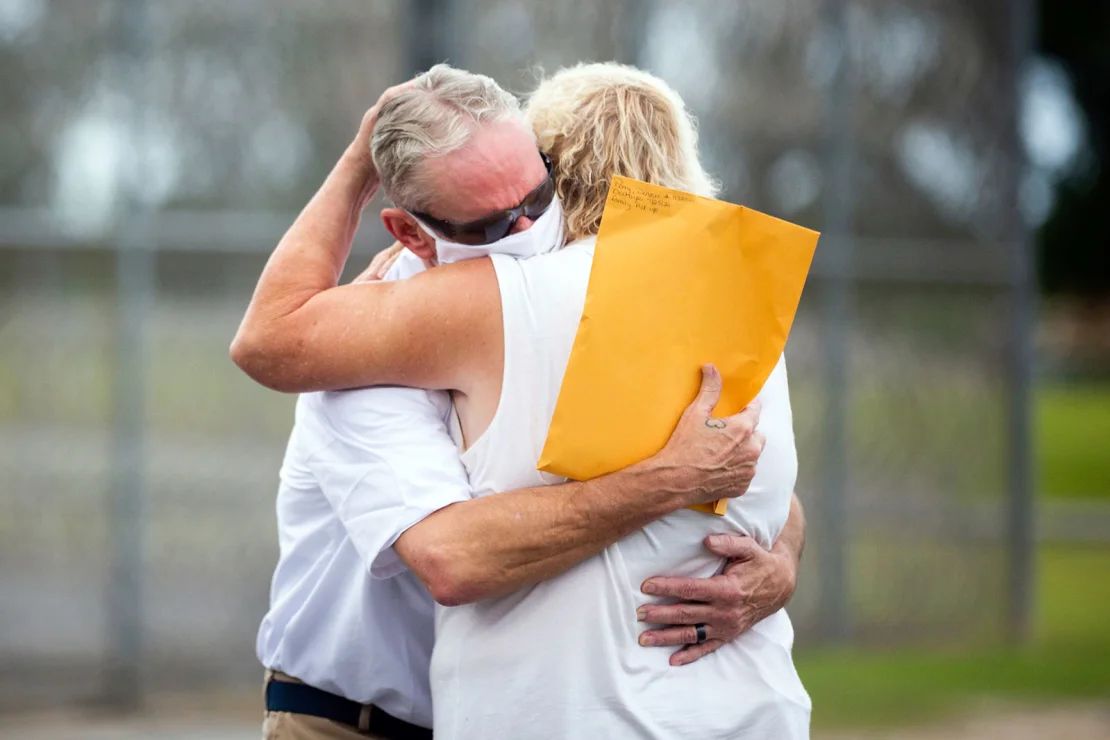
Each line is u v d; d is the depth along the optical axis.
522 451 7.69
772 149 23.03
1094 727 20.34
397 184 7.68
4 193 20.73
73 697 20.55
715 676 7.96
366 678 8.60
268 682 9.06
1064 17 94.56
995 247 24.31
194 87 20.88
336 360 7.82
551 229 7.95
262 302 8.05
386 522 7.74
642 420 7.63
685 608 7.81
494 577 7.52
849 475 23.33
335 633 8.60
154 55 20.73
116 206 20.72
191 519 20.92
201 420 20.95
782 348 7.90
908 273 23.80
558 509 7.52
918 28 23.81
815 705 20.95
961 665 23.20
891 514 23.69
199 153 20.92
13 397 20.77
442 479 7.74
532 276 7.72
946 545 24.03
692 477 7.61
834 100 23.30
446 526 7.61
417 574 7.68
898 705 21.05
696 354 7.76
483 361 7.72
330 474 8.05
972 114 24.22
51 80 20.64
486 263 7.77
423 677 8.70
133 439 20.66
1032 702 21.45
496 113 7.68
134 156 20.70
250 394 21.11
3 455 20.78
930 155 23.98
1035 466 25.08
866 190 23.53
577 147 8.16
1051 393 102.44
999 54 24.42
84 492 20.70
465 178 7.54
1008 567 24.39
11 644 20.59
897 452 23.70
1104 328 103.12
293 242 8.23
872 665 22.89
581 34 21.69
